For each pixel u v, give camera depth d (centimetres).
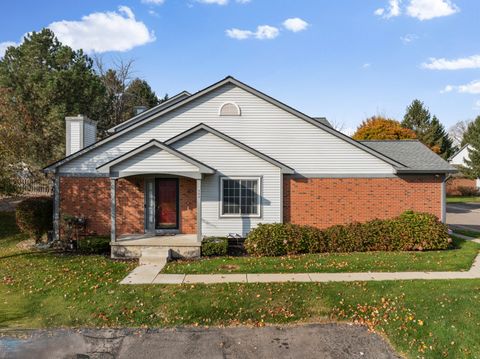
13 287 945
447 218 2378
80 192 1493
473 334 666
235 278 981
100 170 1277
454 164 4772
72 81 2531
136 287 920
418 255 1219
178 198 1488
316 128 1506
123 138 1509
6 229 1767
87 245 1331
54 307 817
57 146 2302
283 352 638
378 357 621
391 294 852
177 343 669
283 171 1436
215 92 1521
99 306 816
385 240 1304
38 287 935
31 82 2453
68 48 2688
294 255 1246
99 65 3725
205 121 1521
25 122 2112
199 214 1287
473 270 1045
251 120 1515
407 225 1323
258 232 1281
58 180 1491
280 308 800
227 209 1426
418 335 677
